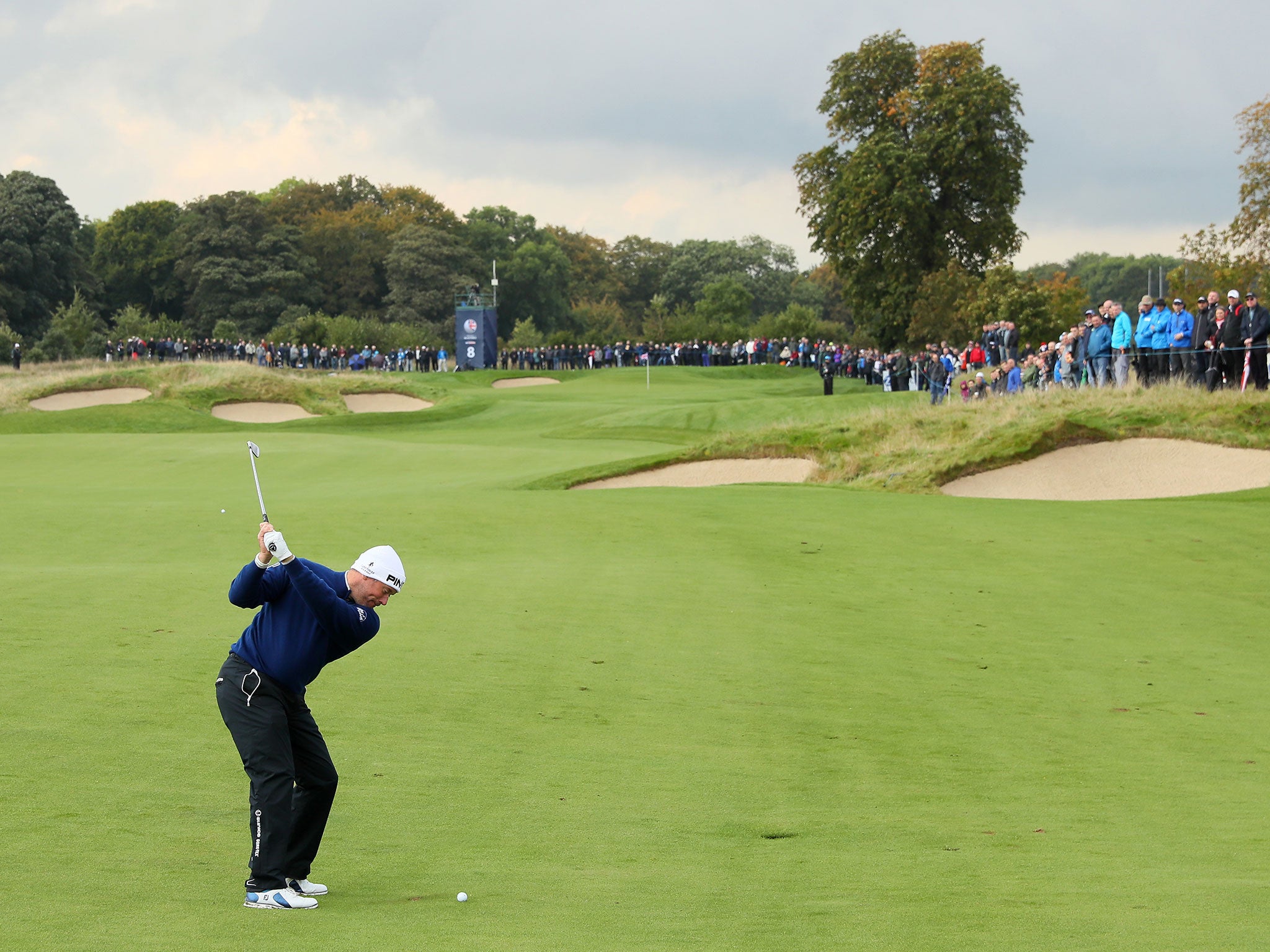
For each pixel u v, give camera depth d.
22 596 12.40
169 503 22.14
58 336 80.44
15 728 7.96
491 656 10.62
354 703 9.03
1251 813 7.02
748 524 18.48
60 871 5.43
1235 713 9.56
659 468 27.06
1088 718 9.38
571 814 6.75
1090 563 15.73
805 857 6.04
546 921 4.85
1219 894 5.25
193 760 7.43
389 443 36.34
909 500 21.20
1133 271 146.88
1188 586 14.53
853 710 9.42
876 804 7.14
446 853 6.01
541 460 31.61
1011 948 4.43
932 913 4.97
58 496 23.94
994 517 19.20
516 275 126.31
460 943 4.51
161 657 9.96
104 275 112.44
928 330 55.84
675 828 6.55
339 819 6.56
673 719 8.98
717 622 12.27
